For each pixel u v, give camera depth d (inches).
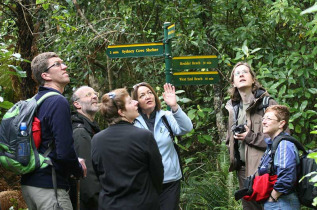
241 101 168.4
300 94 208.4
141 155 117.2
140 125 155.9
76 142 144.8
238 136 158.9
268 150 140.6
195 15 254.2
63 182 128.3
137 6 281.7
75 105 153.4
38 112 127.1
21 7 228.4
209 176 232.7
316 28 183.9
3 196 215.6
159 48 185.6
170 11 257.9
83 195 142.9
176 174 154.7
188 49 261.9
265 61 242.7
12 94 215.0
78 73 270.8
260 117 159.3
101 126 296.5
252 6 260.4
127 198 116.4
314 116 240.8
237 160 166.1
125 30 257.6
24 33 227.6
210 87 281.0
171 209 150.6
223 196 215.8
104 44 273.6
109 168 118.3
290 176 129.6
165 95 156.9
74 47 253.4
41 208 124.6
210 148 266.5
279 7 203.5
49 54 134.2
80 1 287.0
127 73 314.5
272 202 134.3
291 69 205.2
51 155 125.8
